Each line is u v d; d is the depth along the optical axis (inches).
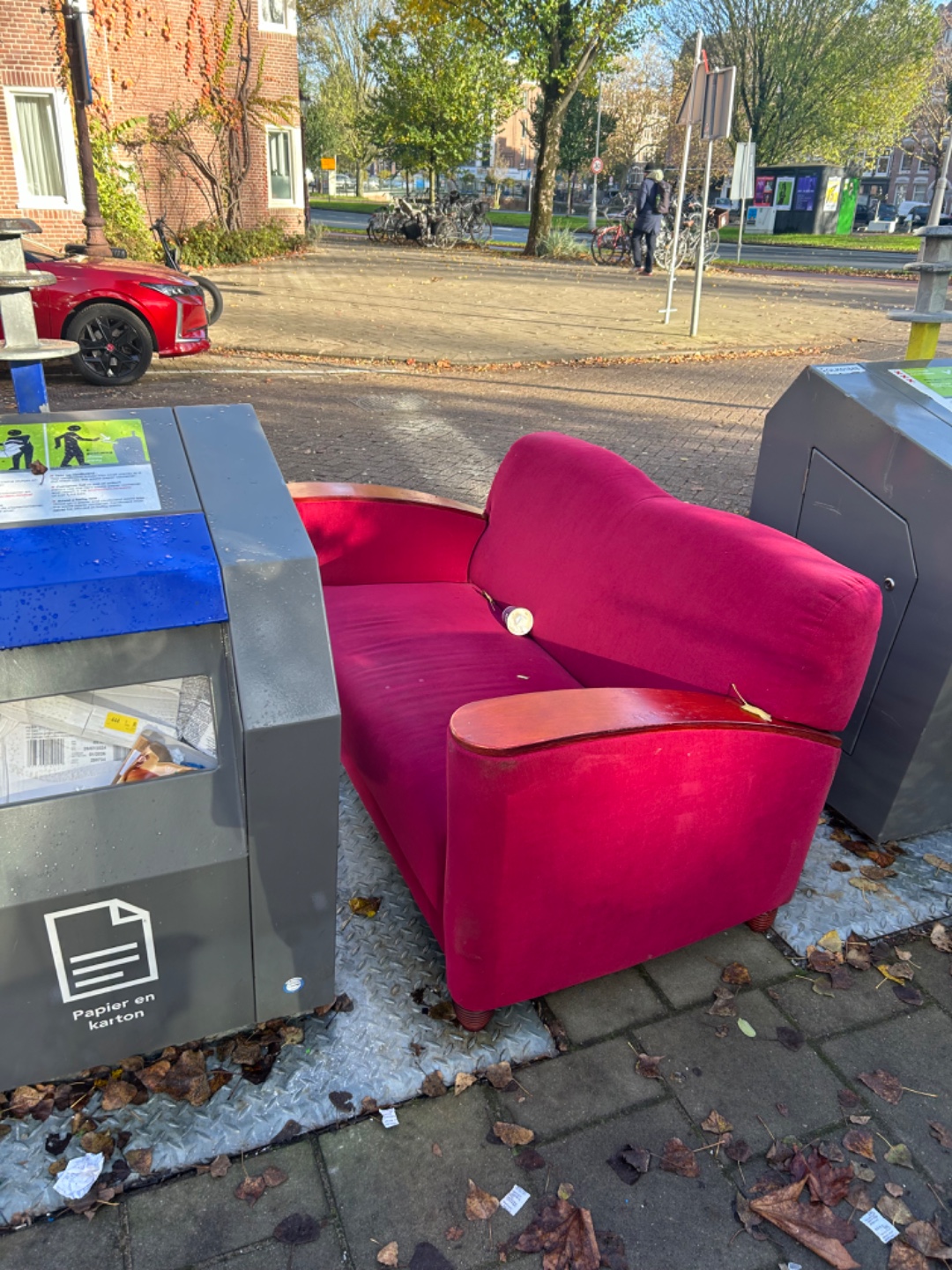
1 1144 71.9
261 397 315.6
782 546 88.6
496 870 72.8
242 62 754.2
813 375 112.5
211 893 70.4
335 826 71.9
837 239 1274.6
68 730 65.2
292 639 67.7
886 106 1400.1
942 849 114.4
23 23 585.0
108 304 307.7
